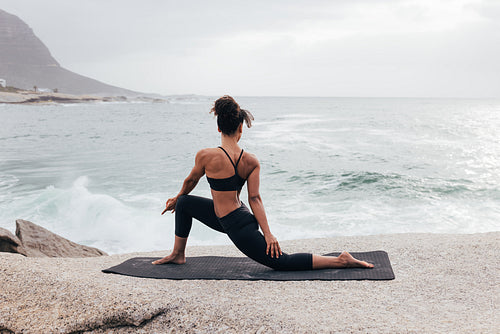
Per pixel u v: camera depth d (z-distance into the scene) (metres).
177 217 3.72
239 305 2.67
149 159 17.47
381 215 8.86
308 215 8.94
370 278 3.30
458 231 7.76
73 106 122.31
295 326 2.33
